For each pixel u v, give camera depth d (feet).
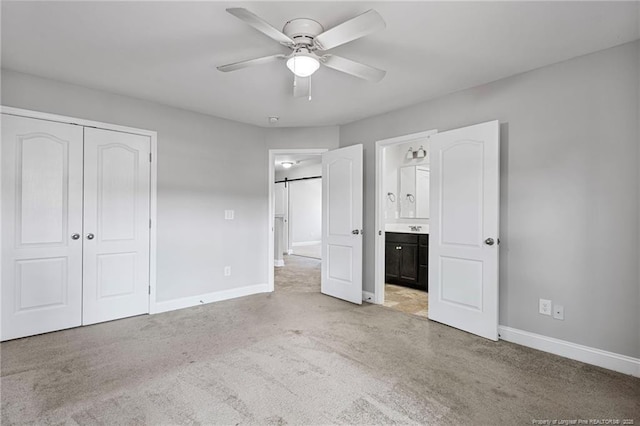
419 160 18.30
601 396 6.60
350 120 13.94
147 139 11.68
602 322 7.89
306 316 11.56
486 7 6.28
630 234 7.54
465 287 10.09
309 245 35.78
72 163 10.21
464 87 10.33
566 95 8.44
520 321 9.22
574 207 8.30
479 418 5.88
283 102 11.77
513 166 9.38
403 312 12.08
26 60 8.63
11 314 9.29
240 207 14.28
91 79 9.84
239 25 7.00
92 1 6.17
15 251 9.35
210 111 12.80
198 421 5.77
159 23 6.93
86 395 6.54
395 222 19.19
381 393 6.66
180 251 12.50
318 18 6.65
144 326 10.46
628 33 7.17
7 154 9.20
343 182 13.74
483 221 9.60
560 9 6.33
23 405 6.18
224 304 13.03
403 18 6.66
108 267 10.91
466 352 8.63
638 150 7.45
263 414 5.97
